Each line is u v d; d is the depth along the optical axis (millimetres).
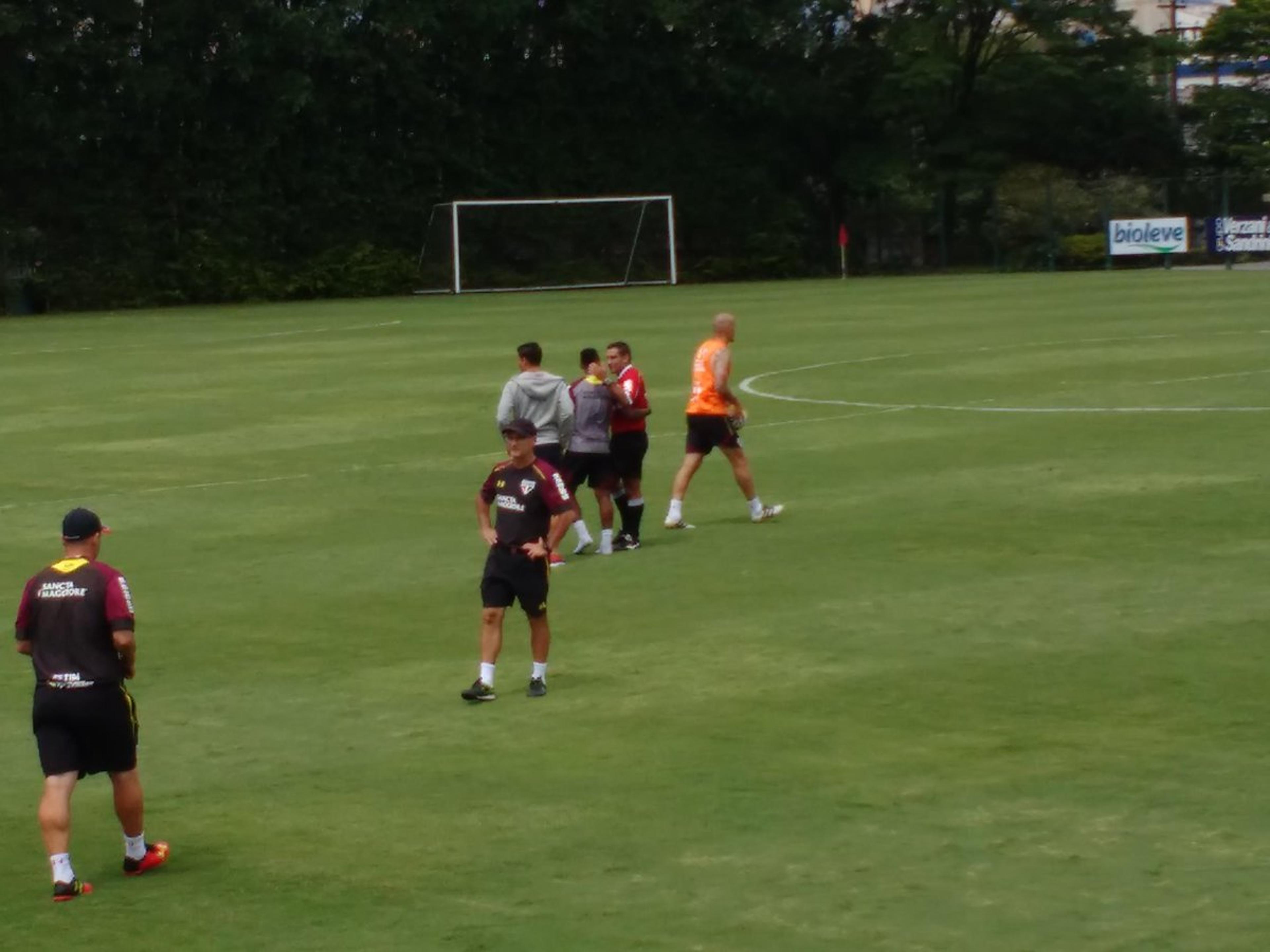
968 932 16969
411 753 23688
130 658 19328
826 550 35938
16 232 145750
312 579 34906
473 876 19047
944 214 178375
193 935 17797
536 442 36188
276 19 154875
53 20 148875
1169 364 69000
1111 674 26000
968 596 31312
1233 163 180500
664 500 42875
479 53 169125
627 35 175250
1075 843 19234
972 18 178250
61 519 42188
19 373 81375
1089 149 182125
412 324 109250
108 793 22656
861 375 68625
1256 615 29203
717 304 121438
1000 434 51250
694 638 29234
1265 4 176625
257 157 156875
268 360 84500
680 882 18578
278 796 22094
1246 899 17531
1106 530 36656
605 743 23750
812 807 20766
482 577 32938
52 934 17969
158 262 152750
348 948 17281
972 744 22969
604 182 174625
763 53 180750
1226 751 22281
